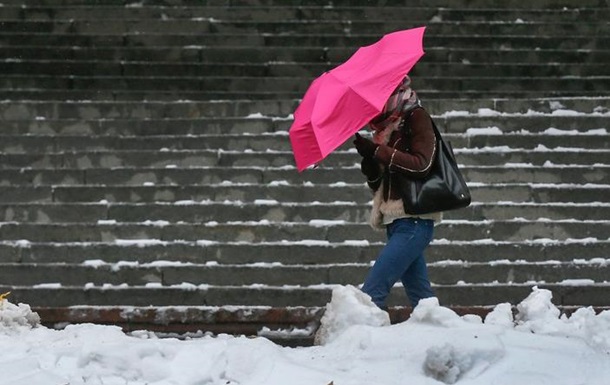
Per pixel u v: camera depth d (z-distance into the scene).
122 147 34.09
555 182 32.34
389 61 20.91
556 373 18.02
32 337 20.58
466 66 40.59
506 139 33.84
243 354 18.45
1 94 38.47
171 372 18.06
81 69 40.59
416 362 18.28
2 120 35.06
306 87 39.84
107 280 29.06
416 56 21.03
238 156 33.31
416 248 21.31
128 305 28.41
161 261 29.59
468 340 18.47
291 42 42.22
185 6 43.88
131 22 42.91
